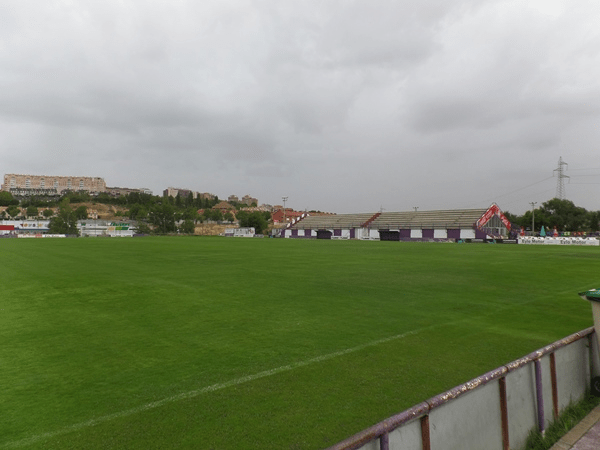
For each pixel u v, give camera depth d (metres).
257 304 10.72
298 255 30.20
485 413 3.13
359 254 31.92
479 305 10.63
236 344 7.01
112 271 18.62
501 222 75.81
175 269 19.59
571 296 12.06
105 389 5.01
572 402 4.32
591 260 25.88
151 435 3.87
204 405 4.54
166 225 114.81
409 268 20.34
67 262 23.28
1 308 10.27
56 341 7.22
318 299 11.46
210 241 62.03
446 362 6.03
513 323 8.59
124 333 7.78
